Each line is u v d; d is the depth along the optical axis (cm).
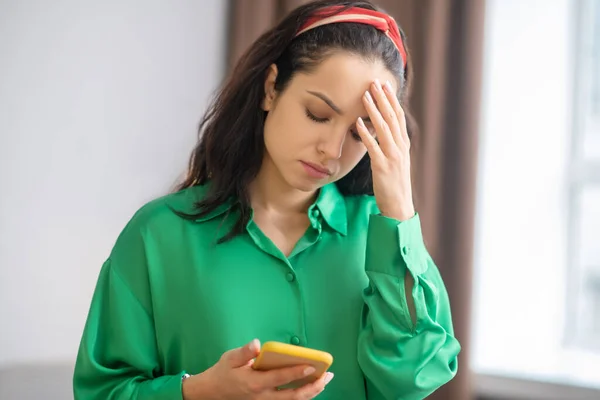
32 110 172
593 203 239
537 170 240
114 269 105
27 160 172
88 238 190
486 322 240
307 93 95
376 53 97
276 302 102
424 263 103
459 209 220
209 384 90
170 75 218
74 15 183
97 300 105
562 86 238
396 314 100
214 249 104
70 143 183
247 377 86
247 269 103
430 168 221
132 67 203
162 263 104
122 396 98
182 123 224
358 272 107
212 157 107
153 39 210
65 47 181
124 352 102
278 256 104
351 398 104
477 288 225
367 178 115
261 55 102
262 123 104
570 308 240
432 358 101
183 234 105
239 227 104
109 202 197
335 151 95
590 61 240
